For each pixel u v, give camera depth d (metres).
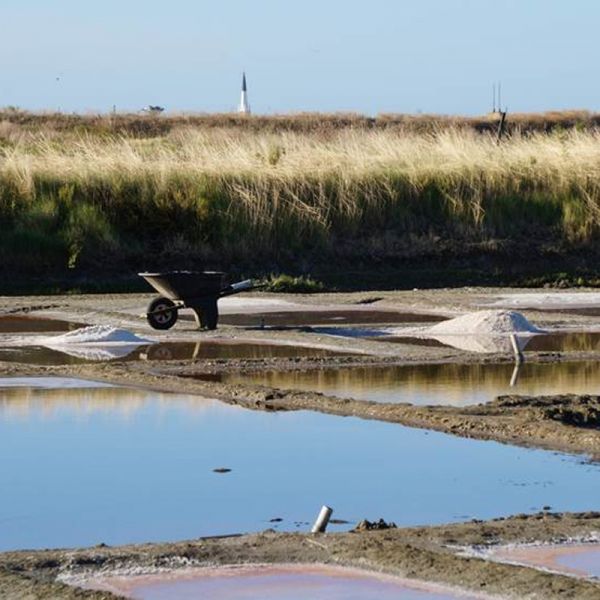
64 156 85.62
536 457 30.23
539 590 19.58
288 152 88.12
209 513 25.55
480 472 28.86
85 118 165.25
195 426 33.84
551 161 88.62
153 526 24.66
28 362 45.25
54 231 77.75
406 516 25.23
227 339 51.53
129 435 32.72
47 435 32.69
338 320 58.22
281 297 67.06
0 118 160.50
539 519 24.39
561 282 78.69
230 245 79.00
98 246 77.19
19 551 22.42
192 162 85.25
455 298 66.44
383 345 49.56
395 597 19.58
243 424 34.12
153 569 21.12
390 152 89.75
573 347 49.34
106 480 28.16
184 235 79.06
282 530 24.27
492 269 80.12
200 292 54.03
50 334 53.19
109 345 50.00
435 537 22.95
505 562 21.45
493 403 36.06
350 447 31.33
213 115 173.00
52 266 75.56
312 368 44.03
